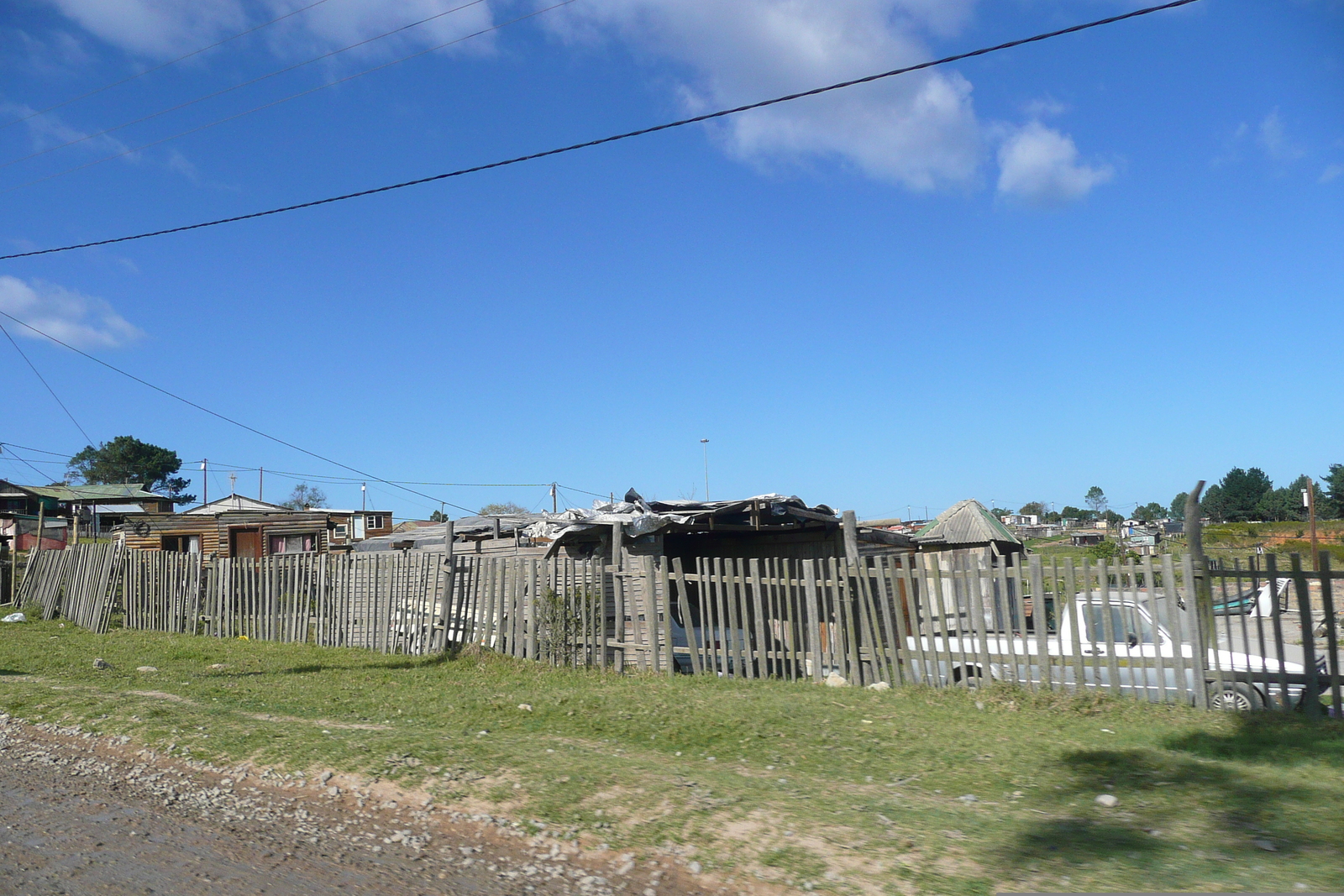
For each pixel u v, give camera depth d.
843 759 7.82
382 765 7.32
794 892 4.85
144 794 6.98
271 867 5.42
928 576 10.47
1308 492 33.78
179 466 101.12
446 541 14.74
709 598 12.12
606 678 12.12
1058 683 9.52
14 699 10.62
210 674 13.05
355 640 15.62
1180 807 6.02
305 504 66.94
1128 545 53.03
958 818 5.84
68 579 20.30
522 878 5.23
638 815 6.04
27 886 5.04
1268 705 8.80
